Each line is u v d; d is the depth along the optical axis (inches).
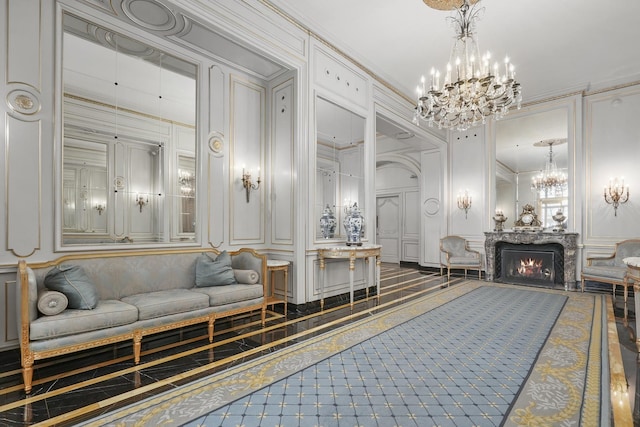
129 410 81.2
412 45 201.2
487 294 217.9
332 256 183.2
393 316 164.6
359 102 217.9
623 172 240.1
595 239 248.4
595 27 181.2
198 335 137.9
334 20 177.6
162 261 144.3
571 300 200.2
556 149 299.0
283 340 131.3
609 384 93.6
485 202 306.3
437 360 110.3
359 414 79.0
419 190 382.6
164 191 154.6
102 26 134.1
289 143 182.7
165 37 151.5
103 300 120.8
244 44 156.3
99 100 136.6
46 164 118.2
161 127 154.6
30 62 115.4
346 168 211.6
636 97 237.3
